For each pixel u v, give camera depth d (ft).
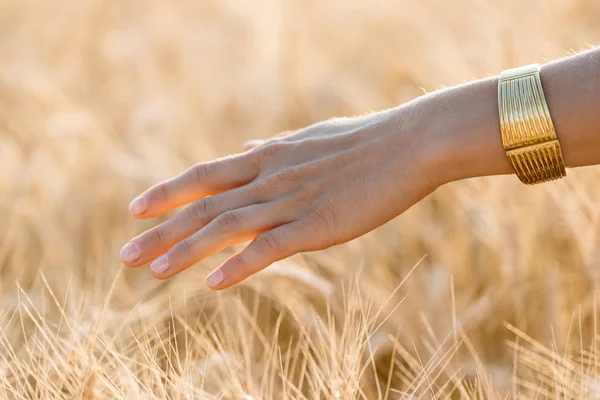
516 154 3.34
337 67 7.00
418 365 3.81
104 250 4.72
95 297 4.19
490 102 3.37
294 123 6.16
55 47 8.04
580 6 6.79
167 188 3.59
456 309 4.18
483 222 4.47
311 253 4.42
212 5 8.98
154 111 5.89
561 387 3.63
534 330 4.16
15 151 5.48
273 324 4.24
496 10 6.39
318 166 3.47
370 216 3.43
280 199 3.47
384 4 8.01
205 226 3.48
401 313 4.12
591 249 4.15
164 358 4.01
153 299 4.28
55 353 3.54
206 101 6.29
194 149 5.56
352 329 3.65
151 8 9.01
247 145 3.75
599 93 3.29
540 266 4.27
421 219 4.61
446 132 3.38
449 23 7.50
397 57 6.81
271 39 6.94
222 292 4.30
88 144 5.50
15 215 4.70
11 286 4.50
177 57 7.54
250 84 6.37
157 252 3.53
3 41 8.30
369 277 4.33
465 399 3.67
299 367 4.01
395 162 3.42
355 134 3.48
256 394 3.57
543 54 5.01
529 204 4.40
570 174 4.27
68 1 8.65
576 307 4.11
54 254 4.64
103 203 5.05
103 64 7.66
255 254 3.44
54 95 6.31
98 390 3.48
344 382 3.44
